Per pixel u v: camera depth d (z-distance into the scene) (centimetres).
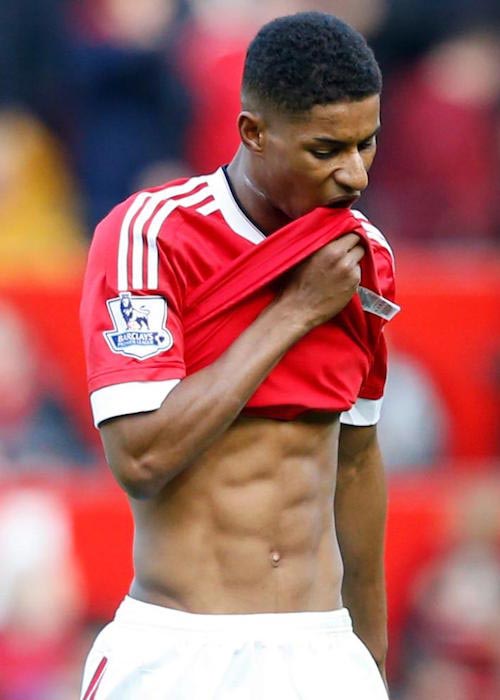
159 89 3359
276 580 1400
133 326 1353
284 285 1384
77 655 2492
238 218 1393
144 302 1356
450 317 2920
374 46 3522
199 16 3478
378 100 1341
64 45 3434
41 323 2759
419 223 3422
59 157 3388
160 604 1403
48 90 3416
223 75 3331
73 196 3378
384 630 1606
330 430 1433
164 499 1398
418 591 2638
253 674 1378
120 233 1378
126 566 2533
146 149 3359
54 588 2497
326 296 1368
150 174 3359
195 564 1391
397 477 2802
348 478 1552
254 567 1393
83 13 3462
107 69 3366
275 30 1345
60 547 2522
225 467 1391
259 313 1383
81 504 2542
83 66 3384
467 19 3528
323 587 1431
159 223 1377
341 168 1335
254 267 1370
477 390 2911
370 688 1434
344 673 1419
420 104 3453
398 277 2964
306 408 1391
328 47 1324
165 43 3409
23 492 2567
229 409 1331
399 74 3500
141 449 1339
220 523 1391
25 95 3412
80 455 2733
